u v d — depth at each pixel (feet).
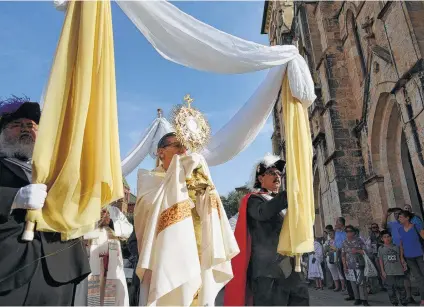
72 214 8.16
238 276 13.33
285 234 13.39
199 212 11.98
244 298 13.14
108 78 9.42
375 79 41.93
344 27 54.70
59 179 8.15
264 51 14.78
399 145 41.16
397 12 34.17
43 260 7.98
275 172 15.03
